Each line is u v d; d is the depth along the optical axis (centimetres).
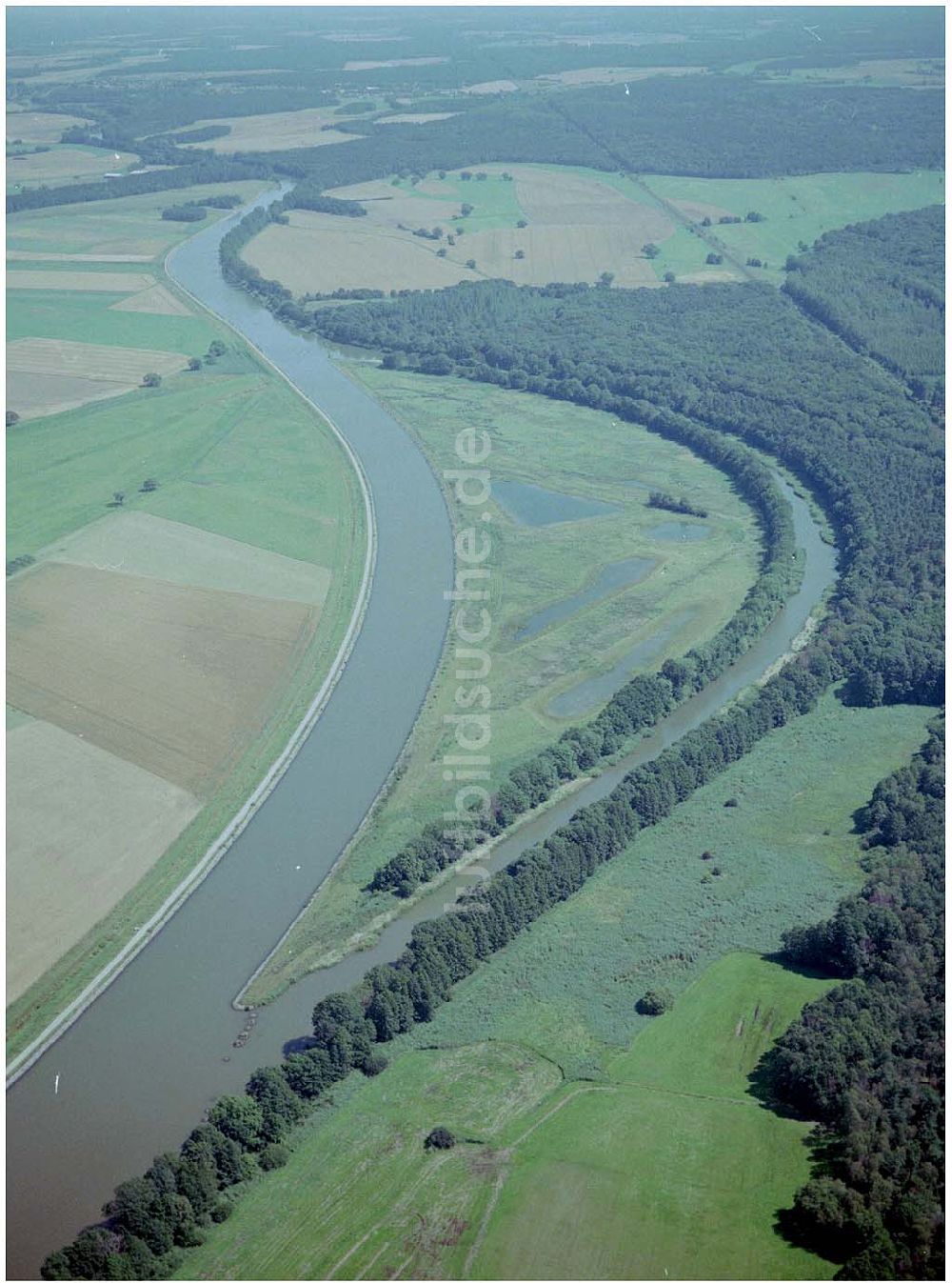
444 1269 14075
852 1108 15275
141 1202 14525
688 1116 15988
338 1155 15650
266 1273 14138
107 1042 17538
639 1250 14200
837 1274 13788
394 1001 17438
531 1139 15750
